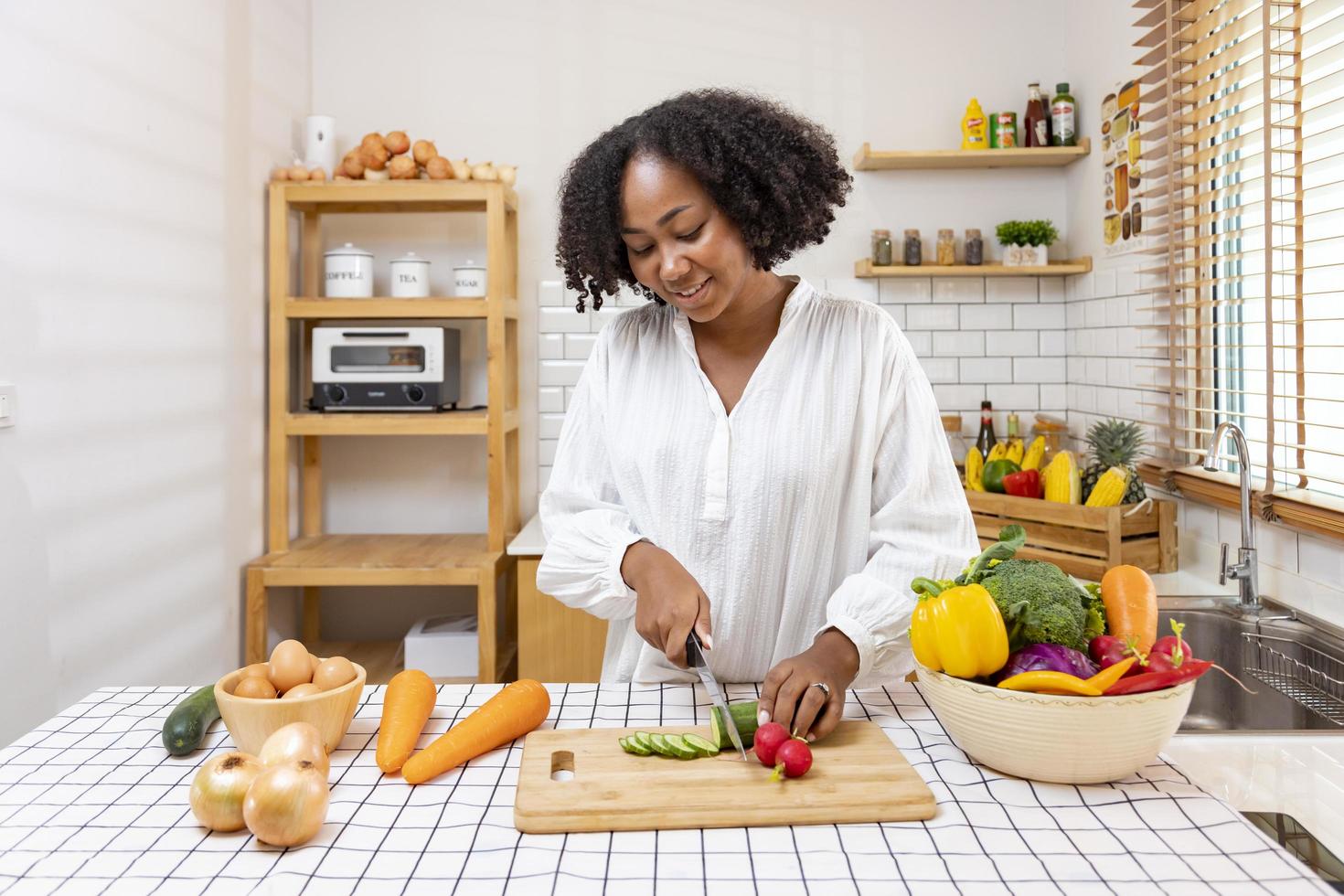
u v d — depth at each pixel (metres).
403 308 2.69
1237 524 2.07
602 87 3.03
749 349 1.26
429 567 2.56
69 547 1.86
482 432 2.71
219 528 2.48
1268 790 1.04
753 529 1.23
